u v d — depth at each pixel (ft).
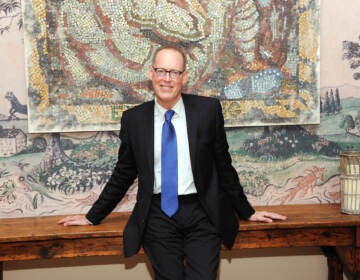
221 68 7.89
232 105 7.97
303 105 8.09
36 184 7.93
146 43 7.71
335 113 8.32
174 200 6.40
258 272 8.77
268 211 7.89
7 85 7.61
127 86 7.76
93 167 8.03
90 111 7.72
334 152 8.43
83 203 8.09
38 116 7.58
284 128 8.29
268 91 8.00
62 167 7.95
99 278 8.50
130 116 6.58
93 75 7.66
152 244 6.49
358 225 7.18
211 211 6.40
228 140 8.20
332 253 8.43
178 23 7.72
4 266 8.25
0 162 7.79
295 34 7.93
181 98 6.59
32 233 6.86
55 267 8.38
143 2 7.63
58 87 7.60
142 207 6.46
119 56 7.68
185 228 6.46
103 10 7.56
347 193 7.55
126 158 6.74
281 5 7.86
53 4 7.43
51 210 8.02
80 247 6.97
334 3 8.05
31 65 7.48
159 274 6.32
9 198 7.89
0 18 7.45
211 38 7.80
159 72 6.15
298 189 8.45
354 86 8.29
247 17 7.82
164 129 6.41
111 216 7.83
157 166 6.48
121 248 7.03
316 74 8.03
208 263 6.16
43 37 7.47
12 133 7.75
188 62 7.82
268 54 7.94
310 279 8.82
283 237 7.20
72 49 7.57
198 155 6.31
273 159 8.34
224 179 6.77
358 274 7.30
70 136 7.90
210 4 7.74
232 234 6.62
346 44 8.17
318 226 7.11
